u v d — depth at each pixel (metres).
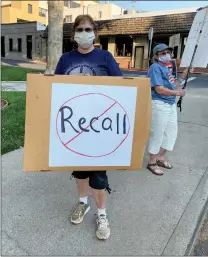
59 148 2.07
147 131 2.15
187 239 2.37
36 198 2.88
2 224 2.46
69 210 2.70
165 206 2.81
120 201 2.88
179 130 5.13
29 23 29.62
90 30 2.09
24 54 30.73
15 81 11.49
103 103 2.04
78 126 2.05
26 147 2.03
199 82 9.62
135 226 2.50
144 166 3.71
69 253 2.18
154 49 3.19
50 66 11.91
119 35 23.67
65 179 3.29
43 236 2.35
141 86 2.05
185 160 3.94
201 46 3.11
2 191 2.98
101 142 2.11
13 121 5.27
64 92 1.98
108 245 2.27
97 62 2.16
